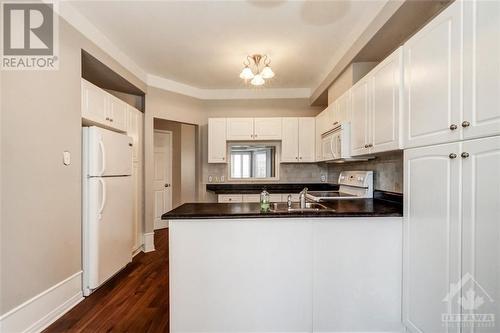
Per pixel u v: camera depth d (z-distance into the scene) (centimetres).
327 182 462
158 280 282
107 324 201
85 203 247
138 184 372
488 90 108
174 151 554
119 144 289
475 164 115
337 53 311
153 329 194
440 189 137
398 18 193
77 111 236
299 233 184
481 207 113
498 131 104
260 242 183
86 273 246
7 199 171
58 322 204
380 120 200
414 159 160
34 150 191
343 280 183
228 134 439
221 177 466
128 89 359
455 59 125
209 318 182
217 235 182
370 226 183
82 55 253
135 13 235
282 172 468
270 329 183
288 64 349
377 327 182
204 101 465
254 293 183
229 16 239
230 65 353
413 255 164
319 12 232
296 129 437
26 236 184
